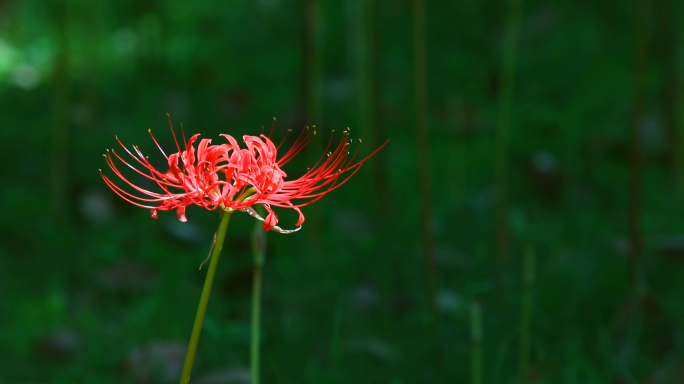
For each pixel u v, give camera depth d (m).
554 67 8.57
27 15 9.91
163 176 1.80
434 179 6.49
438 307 3.92
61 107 5.51
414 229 5.33
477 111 7.70
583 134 7.14
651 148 6.64
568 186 6.08
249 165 1.75
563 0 9.66
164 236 5.32
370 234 5.38
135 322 4.34
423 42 3.79
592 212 5.88
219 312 4.47
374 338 3.96
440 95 8.09
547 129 7.42
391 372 3.70
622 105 7.65
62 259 5.02
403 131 7.49
